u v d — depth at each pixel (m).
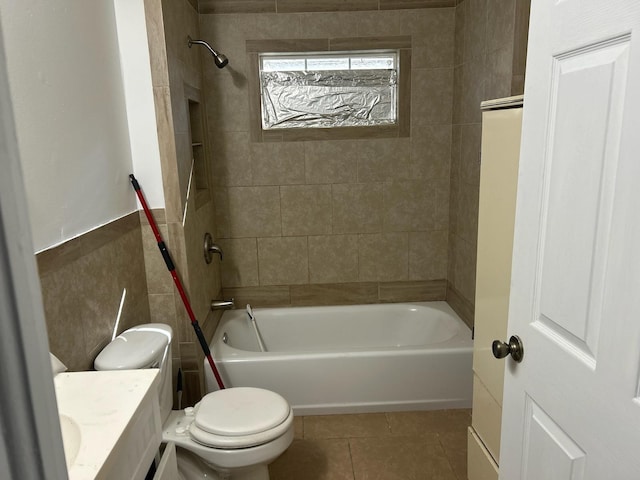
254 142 2.87
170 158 2.10
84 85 1.67
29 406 0.33
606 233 0.78
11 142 0.31
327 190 2.95
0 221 0.30
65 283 1.48
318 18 2.74
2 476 0.31
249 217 2.97
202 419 1.74
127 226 1.99
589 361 0.84
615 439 0.77
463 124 2.68
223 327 2.80
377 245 3.04
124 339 1.73
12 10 1.29
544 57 0.94
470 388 2.52
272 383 2.49
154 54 2.00
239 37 2.73
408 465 2.13
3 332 0.31
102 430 1.02
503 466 1.21
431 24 2.76
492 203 1.39
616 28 0.73
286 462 2.16
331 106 2.86
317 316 3.05
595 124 0.79
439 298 3.12
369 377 2.50
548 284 0.96
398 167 2.93
